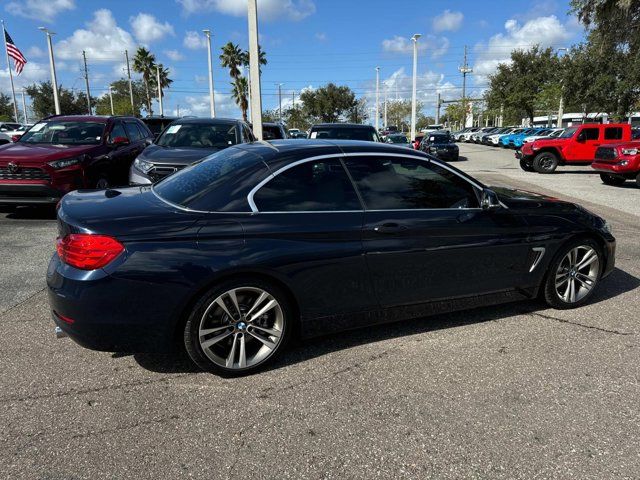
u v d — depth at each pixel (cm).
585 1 2181
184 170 392
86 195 359
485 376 328
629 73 2648
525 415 284
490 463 244
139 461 243
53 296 294
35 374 325
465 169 2008
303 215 329
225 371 319
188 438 261
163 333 299
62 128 917
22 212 880
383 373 331
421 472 238
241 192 321
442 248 371
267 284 319
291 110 7394
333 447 255
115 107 6438
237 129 895
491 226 390
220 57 5416
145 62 5484
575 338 387
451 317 427
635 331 402
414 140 3456
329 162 350
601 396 305
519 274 412
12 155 762
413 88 3459
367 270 346
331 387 313
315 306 336
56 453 248
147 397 299
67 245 293
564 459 248
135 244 289
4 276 525
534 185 1446
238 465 241
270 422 276
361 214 345
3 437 260
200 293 304
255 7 1359
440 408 291
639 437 266
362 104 6644
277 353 334
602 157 1425
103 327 289
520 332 397
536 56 4631
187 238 299
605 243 448
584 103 3052
